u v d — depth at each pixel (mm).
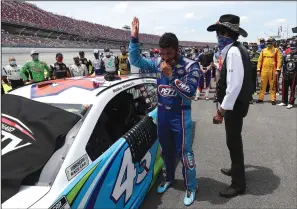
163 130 2990
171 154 3182
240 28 2836
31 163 1848
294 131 5316
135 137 2625
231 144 3020
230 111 2891
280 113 6738
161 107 2943
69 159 1870
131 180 2455
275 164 3916
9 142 1961
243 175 3119
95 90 2543
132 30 2885
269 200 3047
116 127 3072
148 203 3031
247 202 3020
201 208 2928
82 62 9414
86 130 2082
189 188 3045
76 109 2268
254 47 10875
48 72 7672
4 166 1826
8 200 1641
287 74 7191
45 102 2375
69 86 2643
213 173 3715
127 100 3293
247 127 5633
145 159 2805
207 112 7102
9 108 2201
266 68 7648
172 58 2738
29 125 2055
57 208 1621
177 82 2672
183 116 2875
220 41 2855
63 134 1986
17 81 7199
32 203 1607
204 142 4898
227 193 3113
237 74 2666
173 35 2668
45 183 1774
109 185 2057
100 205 1945
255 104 7867
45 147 1923
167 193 3234
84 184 1831
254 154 4270
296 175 3594
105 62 9805
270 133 5230
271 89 7754
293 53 7125
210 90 10656
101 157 2068
